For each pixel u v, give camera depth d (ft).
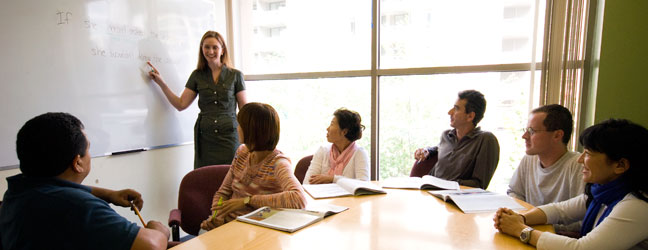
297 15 9.89
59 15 6.31
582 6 6.67
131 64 7.61
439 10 8.19
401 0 8.55
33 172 2.99
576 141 6.94
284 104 10.45
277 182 4.66
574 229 4.37
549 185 5.10
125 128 7.53
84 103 6.74
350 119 6.60
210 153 8.27
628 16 6.30
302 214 4.10
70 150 3.06
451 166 6.37
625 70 6.40
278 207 4.31
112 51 7.21
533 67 7.15
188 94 8.32
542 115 4.94
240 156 5.14
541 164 5.27
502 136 7.98
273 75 10.30
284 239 3.46
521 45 7.52
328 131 6.77
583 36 6.75
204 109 8.25
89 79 6.81
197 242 3.40
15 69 5.80
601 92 6.56
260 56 10.64
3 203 2.99
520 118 7.76
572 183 4.74
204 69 8.29
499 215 3.69
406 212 4.32
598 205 3.64
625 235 3.06
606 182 3.48
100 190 4.22
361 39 9.04
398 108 8.98
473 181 5.93
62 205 2.86
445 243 3.35
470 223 3.91
